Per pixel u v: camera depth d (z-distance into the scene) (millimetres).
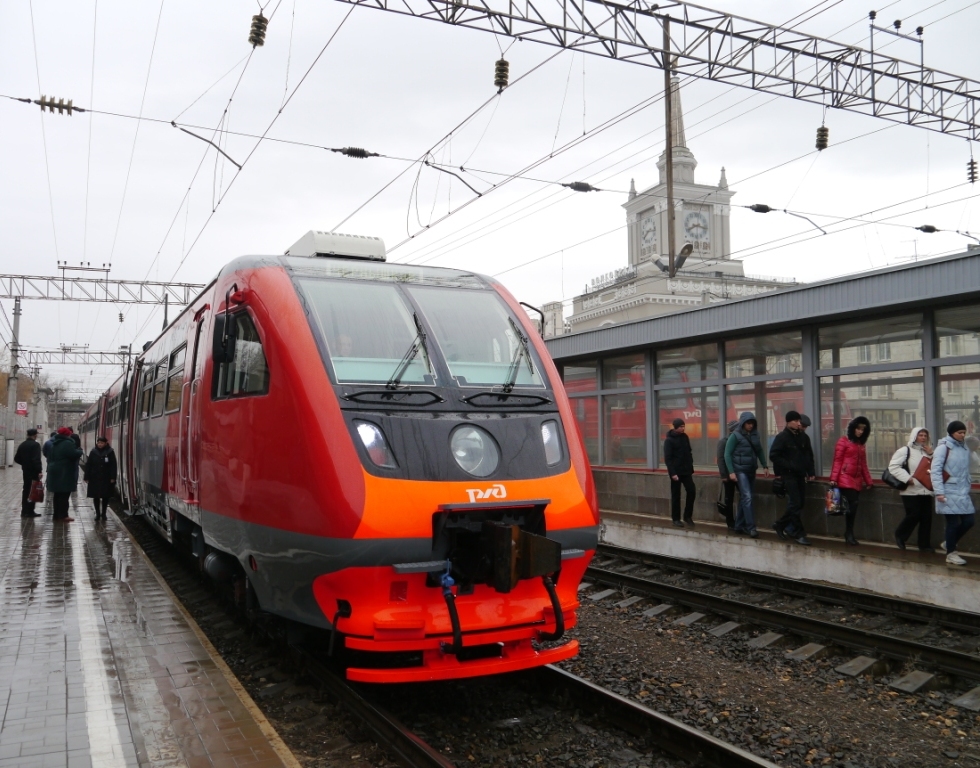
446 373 6098
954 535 9250
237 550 6438
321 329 5973
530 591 5730
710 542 12250
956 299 9953
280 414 5734
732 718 5910
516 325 6883
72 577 10008
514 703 5965
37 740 4805
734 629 8312
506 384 6258
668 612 9148
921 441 10047
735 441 12219
